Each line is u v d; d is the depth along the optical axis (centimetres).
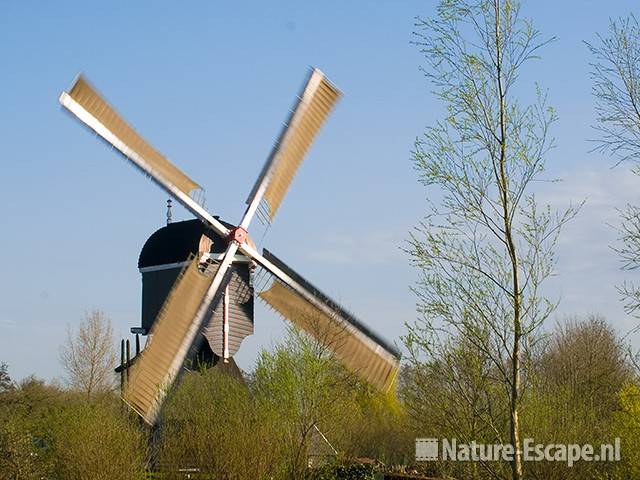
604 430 2191
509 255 1577
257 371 2717
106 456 2530
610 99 2242
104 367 5088
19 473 2823
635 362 1941
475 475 1730
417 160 1722
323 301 2875
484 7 1586
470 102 1583
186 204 2834
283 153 3000
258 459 2438
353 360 2867
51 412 3192
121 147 2716
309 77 3044
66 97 2616
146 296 3097
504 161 1577
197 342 2800
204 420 2527
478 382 1655
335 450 2702
